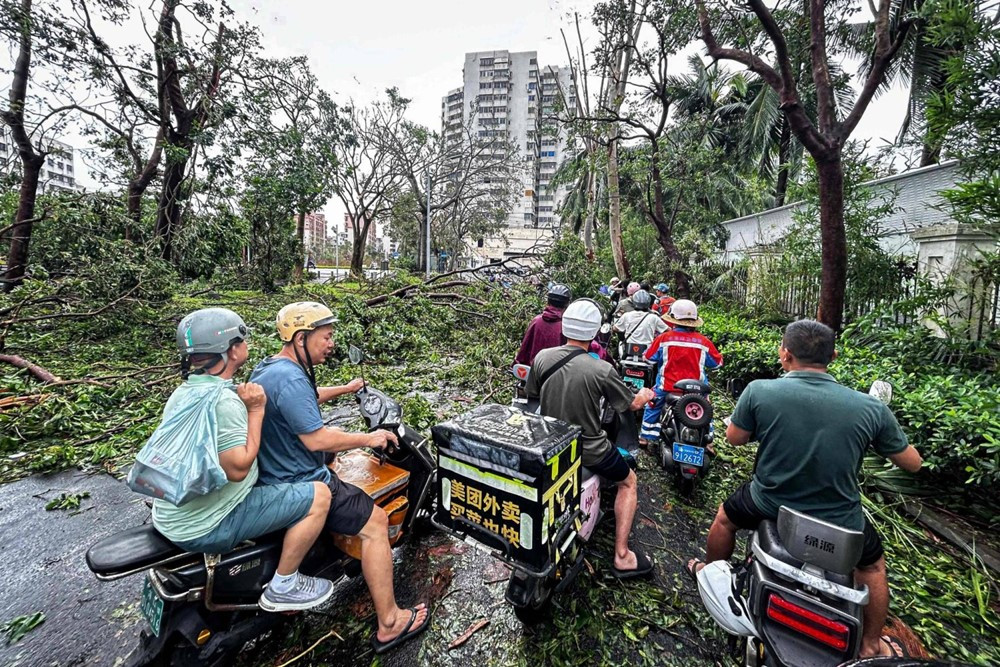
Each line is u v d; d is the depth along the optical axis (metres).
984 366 4.91
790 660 1.76
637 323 5.57
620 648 2.35
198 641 1.96
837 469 1.96
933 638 2.45
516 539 2.18
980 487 3.51
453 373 7.35
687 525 3.48
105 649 2.35
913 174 8.48
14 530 3.32
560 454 2.20
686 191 16.45
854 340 6.04
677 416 3.77
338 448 2.24
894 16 9.55
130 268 8.74
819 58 6.33
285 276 18.12
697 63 19.61
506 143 34.09
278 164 14.74
